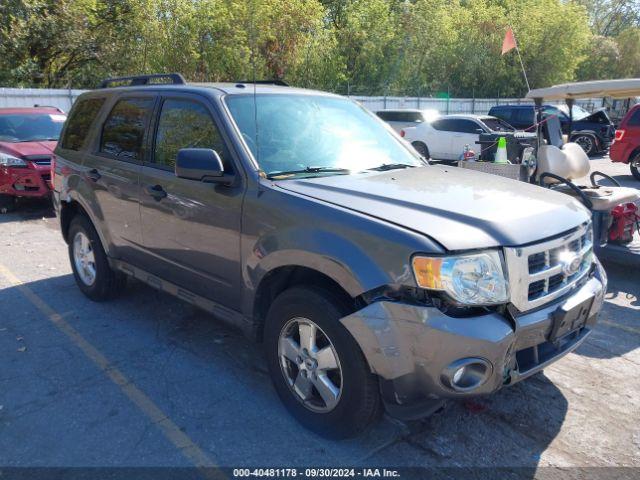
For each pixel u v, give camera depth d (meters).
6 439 3.22
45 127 10.67
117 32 22.28
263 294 3.43
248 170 3.44
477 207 3.02
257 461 3.02
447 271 2.61
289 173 3.55
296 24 23.70
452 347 2.61
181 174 3.48
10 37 19.30
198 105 3.89
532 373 2.94
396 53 32.47
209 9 21.20
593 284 3.34
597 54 44.44
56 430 3.30
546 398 3.64
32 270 6.38
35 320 4.92
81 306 5.24
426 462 3.01
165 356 4.23
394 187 3.33
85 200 4.92
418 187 3.36
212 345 4.42
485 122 17.94
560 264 2.98
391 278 2.70
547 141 6.82
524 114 20.69
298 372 3.24
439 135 17.89
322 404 3.19
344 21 31.97
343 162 3.85
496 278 2.70
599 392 3.73
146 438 3.22
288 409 3.36
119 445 3.16
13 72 20.50
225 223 3.51
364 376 2.86
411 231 2.73
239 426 3.33
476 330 2.61
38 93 17.61
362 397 2.89
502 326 2.68
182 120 4.01
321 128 4.05
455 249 2.63
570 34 34.38
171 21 21.25
